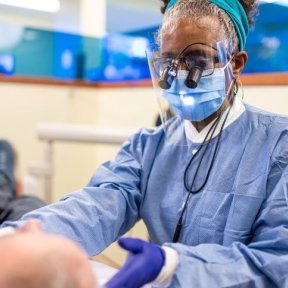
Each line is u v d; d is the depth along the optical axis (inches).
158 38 36.0
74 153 114.5
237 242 29.8
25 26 101.5
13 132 108.1
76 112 114.4
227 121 36.7
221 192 34.1
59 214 32.7
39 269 14.0
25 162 109.7
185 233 35.1
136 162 40.9
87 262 15.7
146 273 22.3
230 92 36.8
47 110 111.1
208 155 36.5
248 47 65.1
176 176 37.9
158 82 36.4
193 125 38.4
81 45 108.4
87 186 39.3
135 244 23.1
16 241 14.7
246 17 36.2
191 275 25.2
